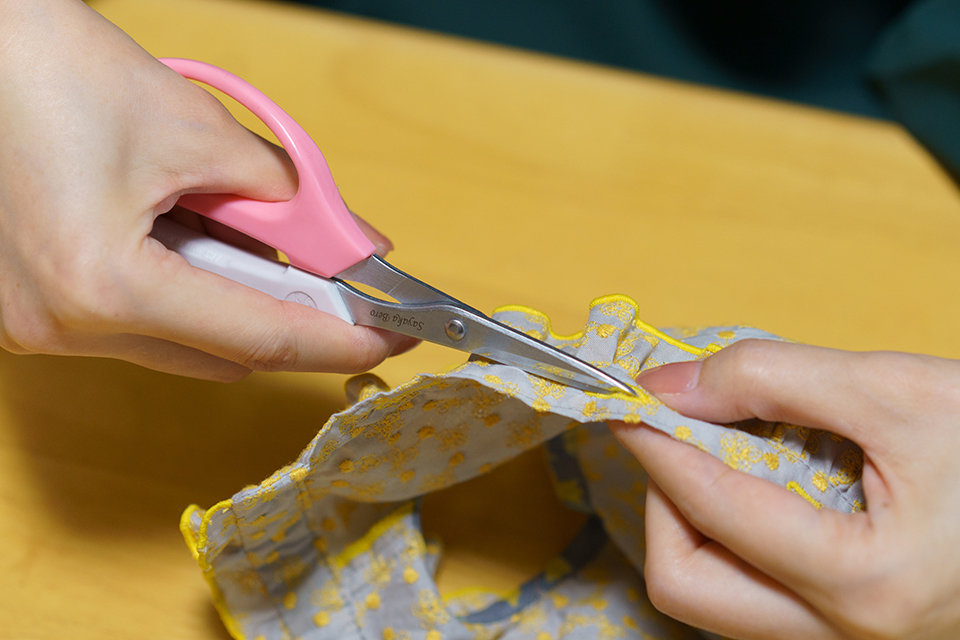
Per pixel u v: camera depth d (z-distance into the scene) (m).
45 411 0.57
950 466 0.35
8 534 0.53
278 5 0.78
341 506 0.50
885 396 0.36
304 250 0.44
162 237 0.44
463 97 0.74
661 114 0.74
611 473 0.53
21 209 0.37
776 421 0.40
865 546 0.34
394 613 0.49
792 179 0.71
